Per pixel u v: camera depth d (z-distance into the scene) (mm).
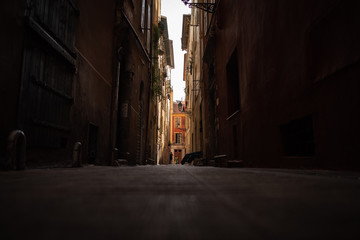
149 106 18469
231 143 10320
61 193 1251
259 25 6867
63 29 6211
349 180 2139
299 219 702
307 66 4340
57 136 5805
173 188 1549
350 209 857
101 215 764
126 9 11953
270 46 6094
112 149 9914
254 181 2086
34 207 872
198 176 2820
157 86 22031
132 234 554
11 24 4266
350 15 3258
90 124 8031
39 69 5117
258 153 7020
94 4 8359
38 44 5055
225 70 11328
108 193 1288
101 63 9039
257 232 556
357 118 3121
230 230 579
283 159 5367
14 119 4340
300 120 4816
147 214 791
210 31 14016
